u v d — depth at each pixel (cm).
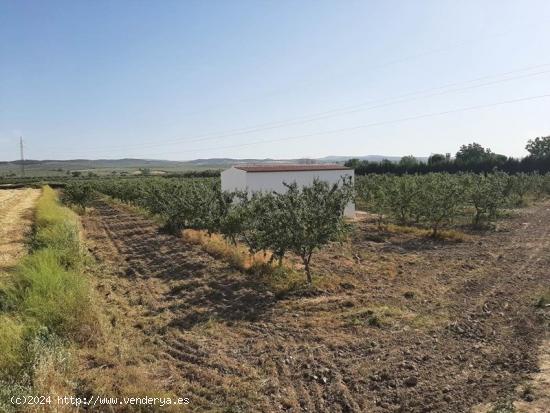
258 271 1376
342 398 673
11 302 922
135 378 702
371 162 6397
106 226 2670
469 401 647
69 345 790
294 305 1100
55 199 4156
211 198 1947
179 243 1955
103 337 857
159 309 1093
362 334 916
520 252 1736
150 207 2797
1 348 662
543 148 7412
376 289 1246
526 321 958
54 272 1052
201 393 686
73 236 1700
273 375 748
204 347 862
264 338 905
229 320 1014
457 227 2431
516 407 611
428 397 666
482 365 764
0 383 580
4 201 4322
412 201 2380
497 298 1147
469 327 945
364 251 1812
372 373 746
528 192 3969
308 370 761
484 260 1611
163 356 823
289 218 1258
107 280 1349
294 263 1548
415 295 1178
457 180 2608
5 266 1471
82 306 899
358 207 3497
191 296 1193
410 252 1791
